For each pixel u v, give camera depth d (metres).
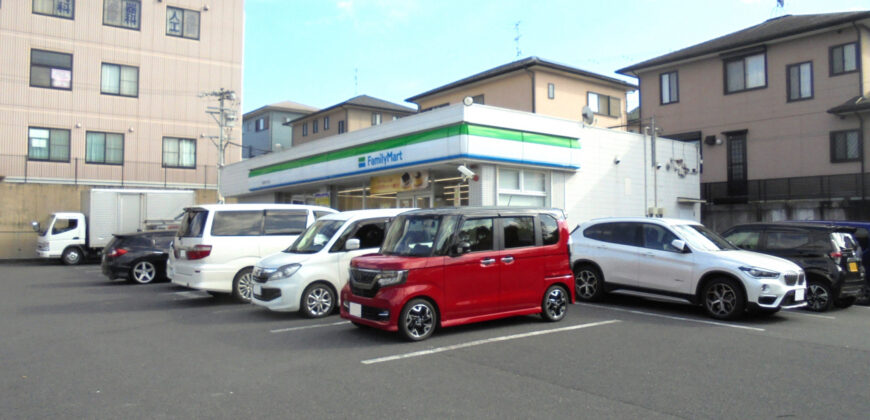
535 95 26.38
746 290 8.91
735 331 8.30
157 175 32.22
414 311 7.57
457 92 30.52
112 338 7.98
